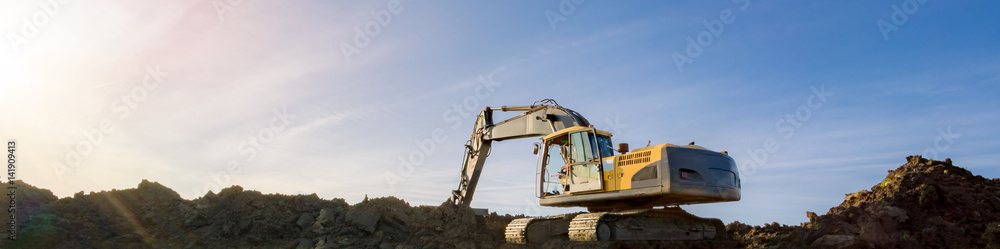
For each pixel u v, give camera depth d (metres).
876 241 13.47
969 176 16.39
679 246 13.78
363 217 14.78
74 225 12.91
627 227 13.74
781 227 15.18
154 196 14.97
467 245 14.26
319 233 14.41
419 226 15.66
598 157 14.19
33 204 13.30
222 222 14.17
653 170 13.18
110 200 14.52
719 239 14.92
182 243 13.21
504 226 16.67
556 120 16.34
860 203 15.58
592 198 14.23
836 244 13.16
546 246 13.96
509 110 18.22
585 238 13.73
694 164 13.17
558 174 15.40
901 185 15.92
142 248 12.70
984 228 13.80
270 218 14.64
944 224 14.12
